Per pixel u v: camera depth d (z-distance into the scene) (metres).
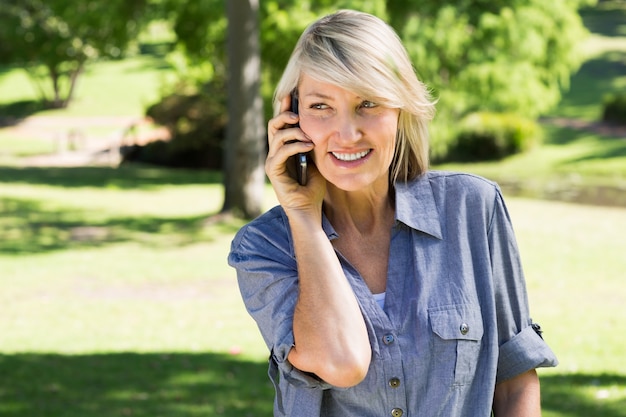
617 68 43.62
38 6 38.81
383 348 1.87
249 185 16.28
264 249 2.00
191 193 20.70
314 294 1.85
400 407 1.88
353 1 22.34
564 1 28.19
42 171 25.20
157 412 6.09
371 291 1.96
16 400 6.32
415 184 2.01
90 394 6.52
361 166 1.89
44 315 9.44
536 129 30.70
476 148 30.05
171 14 23.42
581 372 7.20
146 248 13.61
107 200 19.11
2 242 13.84
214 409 6.18
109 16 22.72
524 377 2.02
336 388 1.89
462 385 1.89
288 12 21.69
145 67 52.91
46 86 49.59
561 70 28.11
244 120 16.12
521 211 17.45
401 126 1.99
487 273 1.96
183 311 9.70
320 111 1.90
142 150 29.53
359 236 2.00
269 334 1.96
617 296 10.40
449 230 1.97
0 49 40.31
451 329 1.88
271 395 6.55
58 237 14.45
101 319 9.28
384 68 1.85
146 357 7.66
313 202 1.95
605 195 23.16
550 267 12.07
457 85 25.19
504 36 25.11
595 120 35.12
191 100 27.66
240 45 15.95
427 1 24.42
